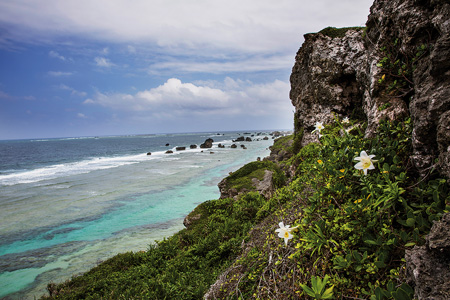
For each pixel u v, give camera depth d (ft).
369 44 14.11
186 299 15.67
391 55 11.00
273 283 8.28
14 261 34.12
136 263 25.34
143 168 113.80
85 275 25.84
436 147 7.06
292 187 20.25
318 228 7.47
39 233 43.24
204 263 20.47
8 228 45.39
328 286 6.54
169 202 57.57
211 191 65.26
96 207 56.29
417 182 7.18
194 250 23.26
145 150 255.91
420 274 4.84
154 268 22.59
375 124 10.64
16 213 53.31
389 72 11.04
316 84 27.58
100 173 104.53
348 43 25.86
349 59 25.04
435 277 4.66
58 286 24.23
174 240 27.63
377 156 8.36
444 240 4.77
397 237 6.32
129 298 17.54
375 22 12.89
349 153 9.21
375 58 12.08
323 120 26.25
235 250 19.75
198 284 16.67
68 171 115.75
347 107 25.41
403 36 10.11
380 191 7.38
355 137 10.90
